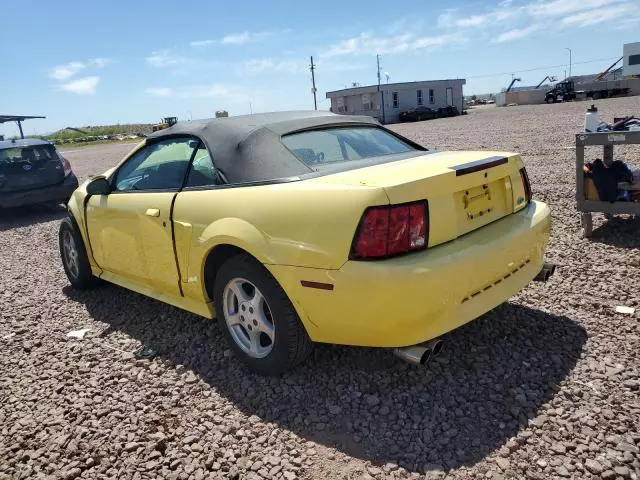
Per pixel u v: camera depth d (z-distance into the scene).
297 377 3.36
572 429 2.68
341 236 2.79
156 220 3.92
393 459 2.58
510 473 2.42
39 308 5.07
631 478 2.34
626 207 5.32
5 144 10.41
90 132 74.50
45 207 12.11
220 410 3.11
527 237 3.36
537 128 19.56
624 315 3.84
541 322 3.82
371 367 3.40
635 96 45.22
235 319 3.52
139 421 3.07
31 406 3.32
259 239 3.11
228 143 3.63
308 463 2.61
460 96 53.97
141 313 4.70
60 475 2.66
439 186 2.92
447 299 2.82
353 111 52.66
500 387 3.08
